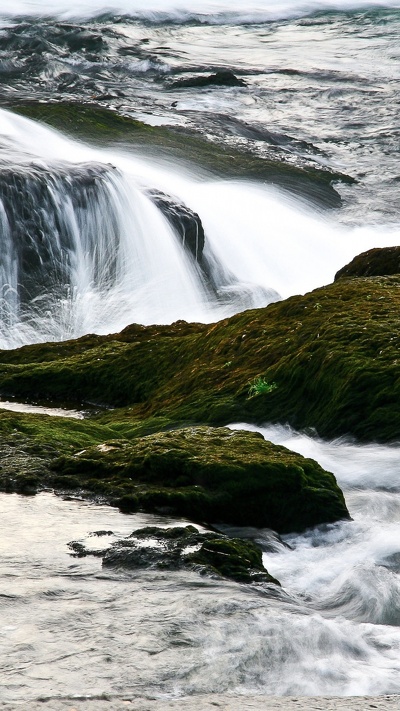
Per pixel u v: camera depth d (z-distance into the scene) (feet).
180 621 31.58
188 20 326.85
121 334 89.15
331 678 28.35
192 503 45.55
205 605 33.09
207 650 29.50
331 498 47.11
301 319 72.13
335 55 282.77
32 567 36.68
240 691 27.09
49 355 86.63
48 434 56.70
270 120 212.23
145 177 141.28
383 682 28.25
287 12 347.15
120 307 113.91
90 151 155.84
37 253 110.52
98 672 27.68
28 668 27.71
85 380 79.10
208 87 233.55
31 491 47.09
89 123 167.43
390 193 172.86
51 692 26.12
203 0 355.56
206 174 159.43
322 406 61.52
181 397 68.28
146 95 220.43
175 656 29.01
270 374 64.95
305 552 43.70
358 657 30.19
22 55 236.22
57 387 79.15
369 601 36.27
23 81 219.61
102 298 114.11
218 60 268.82
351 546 44.57
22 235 109.40
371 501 50.57
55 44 252.83
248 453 49.44
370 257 87.61
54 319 110.01
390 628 32.48
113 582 35.32
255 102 225.97
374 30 319.47
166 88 230.48
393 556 43.11
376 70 264.11
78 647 29.35
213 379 68.64
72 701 25.53
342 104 228.63
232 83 237.45
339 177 175.01
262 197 153.69
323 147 196.54
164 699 26.09
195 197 141.49
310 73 256.73
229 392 65.46
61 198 114.21
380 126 212.43
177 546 38.96
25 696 25.75
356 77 253.85
